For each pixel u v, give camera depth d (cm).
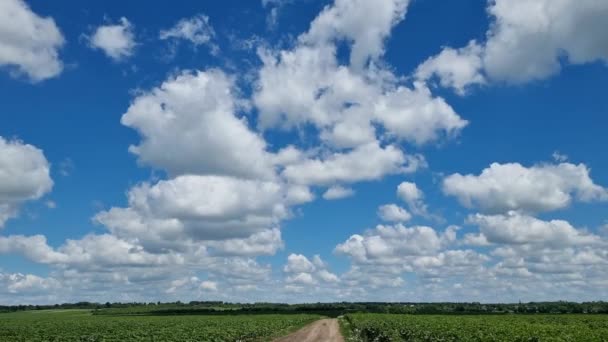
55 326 7775
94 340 5578
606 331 4578
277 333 7012
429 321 6831
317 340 5800
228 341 5684
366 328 6334
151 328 7150
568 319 7475
